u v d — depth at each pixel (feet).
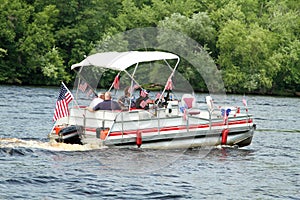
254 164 149.28
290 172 142.10
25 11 465.88
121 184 120.57
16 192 111.04
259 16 562.25
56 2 500.74
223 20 510.17
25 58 461.78
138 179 125.70
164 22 465.88
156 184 122.42
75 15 504.84
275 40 516.32
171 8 529.45
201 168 140.05
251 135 167.73
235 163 148.56
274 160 157.48
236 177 133.18
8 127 191.72
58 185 117.39
